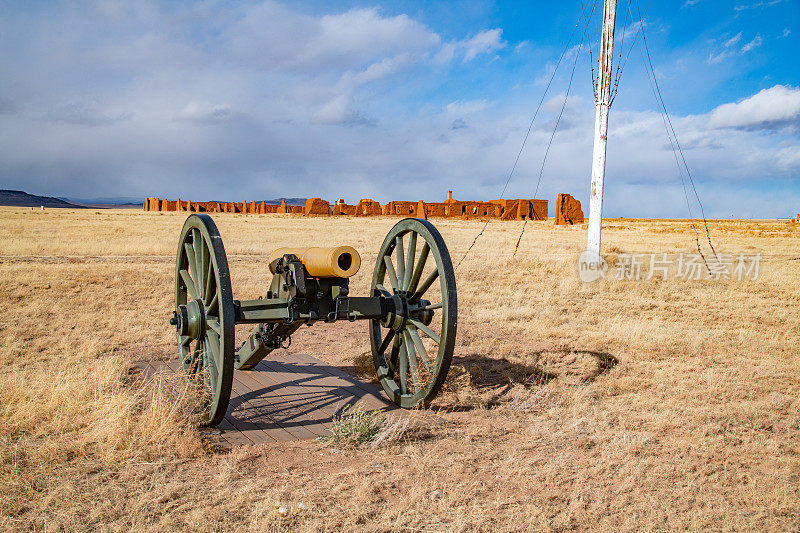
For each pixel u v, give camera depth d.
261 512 3.00
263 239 27.48
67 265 14.79
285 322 4.48
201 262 4.62
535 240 28.86
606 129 15.73
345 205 75.31
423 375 5.77
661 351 7.42
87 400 4.54
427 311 4.84
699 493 3.47
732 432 4.59
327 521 2.98
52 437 3.90
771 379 6.18
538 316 9.81
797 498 3.41
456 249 22.94
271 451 4.00
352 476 3.59
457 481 3.57
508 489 3.47
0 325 7.87
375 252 21.89
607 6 15.53
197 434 4.13
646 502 3.33
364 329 9.05
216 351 4.15
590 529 3.03
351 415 4.76
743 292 12.77
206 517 2.96
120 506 3.05
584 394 5.48
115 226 36.34
